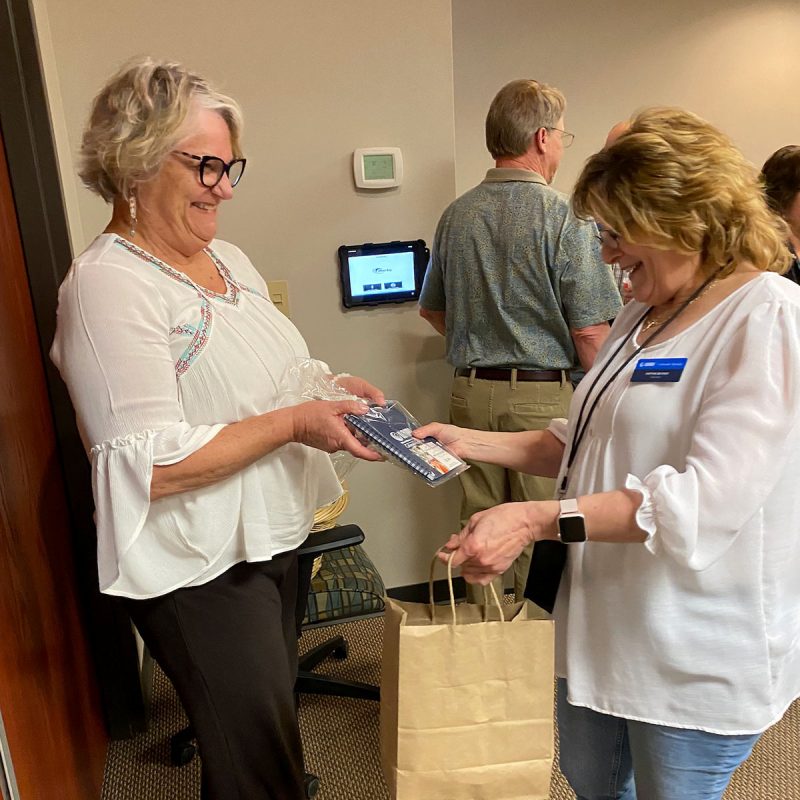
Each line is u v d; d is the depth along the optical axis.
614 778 1.27
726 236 0.98
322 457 1.47
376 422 1.24
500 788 1.08
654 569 1.02
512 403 2.11
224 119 1.21
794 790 1.80
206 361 1.22
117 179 1.16
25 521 1.43
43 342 1.72
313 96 2.18
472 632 1.03
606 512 0.97
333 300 2.36
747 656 1.01
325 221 2.28
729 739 1.06
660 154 0.94
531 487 2.20
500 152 2.02
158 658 1.31
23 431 1.50
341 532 1.72
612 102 3.41
